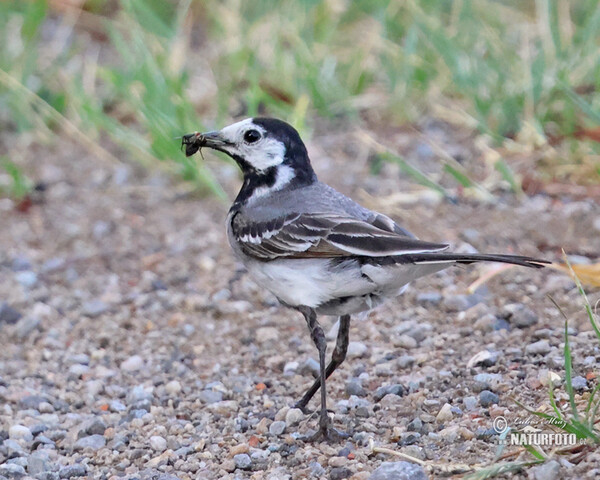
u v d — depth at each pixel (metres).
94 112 15.79
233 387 9.96
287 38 17.42
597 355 9.32
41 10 17.50
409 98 15.91
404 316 11.09
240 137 9.38
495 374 9.30
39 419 9.54
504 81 15.22
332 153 15.12
